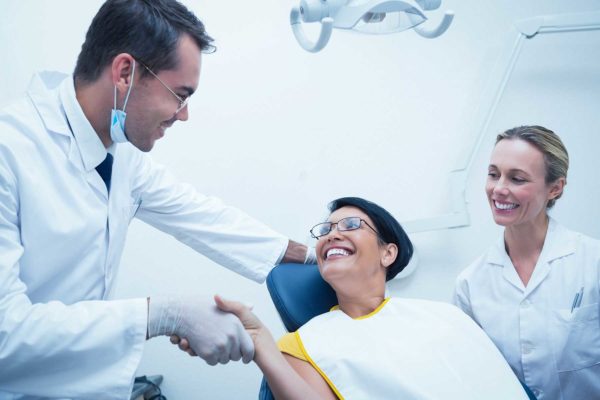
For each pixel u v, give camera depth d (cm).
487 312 140
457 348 126
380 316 132
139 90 103
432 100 216
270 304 214
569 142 214
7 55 204
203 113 212
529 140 129
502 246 142
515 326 136
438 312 135
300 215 215
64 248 104
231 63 212
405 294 216
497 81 193
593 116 213
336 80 215
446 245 215
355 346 122
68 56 206
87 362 90
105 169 116
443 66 216
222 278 212
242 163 213
